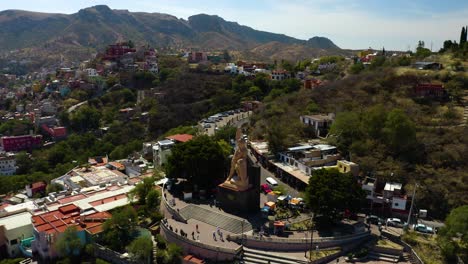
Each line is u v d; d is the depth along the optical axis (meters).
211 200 87.25
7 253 82.25
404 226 74.44
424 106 117.19
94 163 143.25
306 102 143.00
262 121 135.75
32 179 136.25
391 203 80.88
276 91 188.50
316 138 117.69
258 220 76.62
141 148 159.12
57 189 116.62
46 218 81.75
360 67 193.00
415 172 87.00
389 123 95.00
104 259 72.94
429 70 144.12
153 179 96.94
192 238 71.38
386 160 92.25
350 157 95.25
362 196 74.88
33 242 78.25
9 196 122.12
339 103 132.75
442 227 69.69
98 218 81.44
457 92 122.81
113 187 105.12
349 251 68.88
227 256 66.44
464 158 88.44
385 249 68.44
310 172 90.81
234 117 172.38
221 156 91.44
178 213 79.81
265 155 108.25
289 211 80.06
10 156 168.88
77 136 185.88
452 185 82.31
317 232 72.19
